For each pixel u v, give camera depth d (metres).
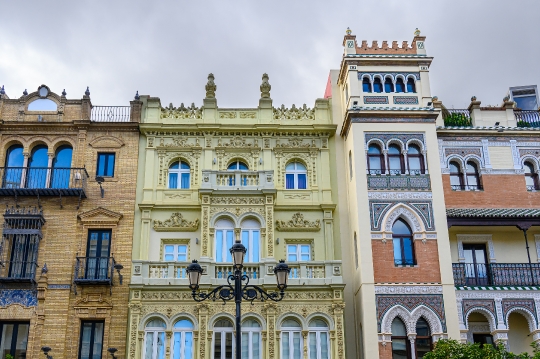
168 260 29.00
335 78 33.47
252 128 31.30
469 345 22.95
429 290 27.11
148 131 31.16
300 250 29.73
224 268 27.61
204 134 31.36
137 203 29.91
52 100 31.69
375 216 28.23
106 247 29.12
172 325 26.44
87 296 27.80
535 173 31.33
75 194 29.36
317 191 30.66
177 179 30.86
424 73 31.20
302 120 32.19
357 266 28.27
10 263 28.16
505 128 31.39
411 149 29.89
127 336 27.16
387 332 26.30
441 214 28.42
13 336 27.36
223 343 26.39
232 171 29.38
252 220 28.91
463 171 30.97
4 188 28.98
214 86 32.69
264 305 26.75
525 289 27.58
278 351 26.16
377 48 31.69
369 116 30.02
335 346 26.22
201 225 28.42
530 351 27.94
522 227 28.36
